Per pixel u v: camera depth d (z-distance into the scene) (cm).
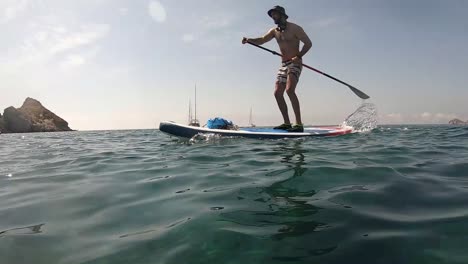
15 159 571
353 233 176
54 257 165
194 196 265
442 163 373
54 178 375
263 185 287
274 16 683
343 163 371
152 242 176
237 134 674
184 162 434
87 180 355
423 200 232
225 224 195
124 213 231
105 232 196
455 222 187
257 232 181
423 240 165
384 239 167
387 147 514
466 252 151
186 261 153
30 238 190
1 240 188
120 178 357
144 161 471
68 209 247
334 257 151
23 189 324
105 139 1134
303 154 448
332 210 214
